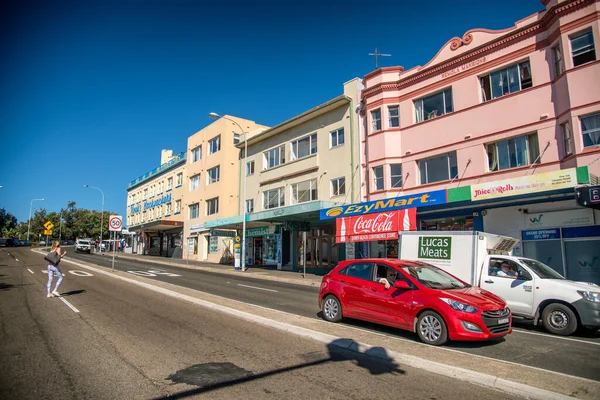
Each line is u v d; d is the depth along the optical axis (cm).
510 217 1642
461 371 531
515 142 1669
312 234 2688
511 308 920
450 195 1559
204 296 1191
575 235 1456
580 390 468
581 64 1443
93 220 8794
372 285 824
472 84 1816
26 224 9244
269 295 1372
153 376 520
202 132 4131
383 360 602
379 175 2141
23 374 521
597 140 1388
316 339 713
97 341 684
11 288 1367
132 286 1468
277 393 469
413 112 2045
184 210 4372
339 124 2478
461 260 1063
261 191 3145
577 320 821
